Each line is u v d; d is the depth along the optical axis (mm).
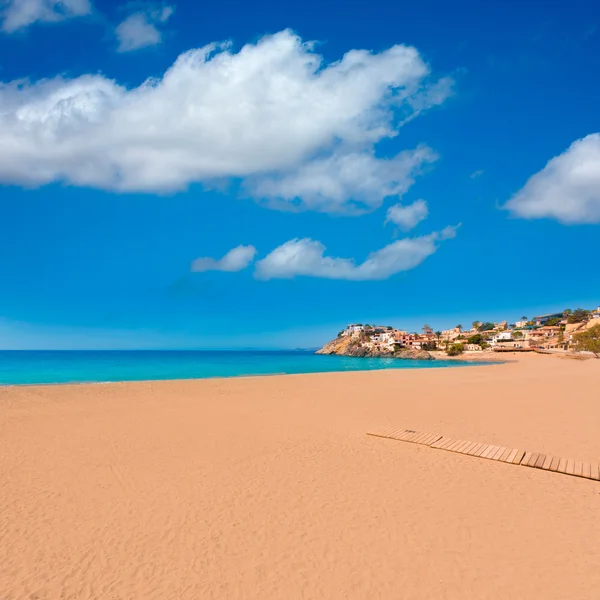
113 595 6098
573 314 169625
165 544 7531
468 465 11859
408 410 21766
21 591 6184
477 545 7383
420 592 6090
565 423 17719
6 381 43750
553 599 5875
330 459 12539
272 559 7004
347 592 6113
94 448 14031
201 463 12227
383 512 8750
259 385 35594
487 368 65625
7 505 9266
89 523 8375
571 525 8125
